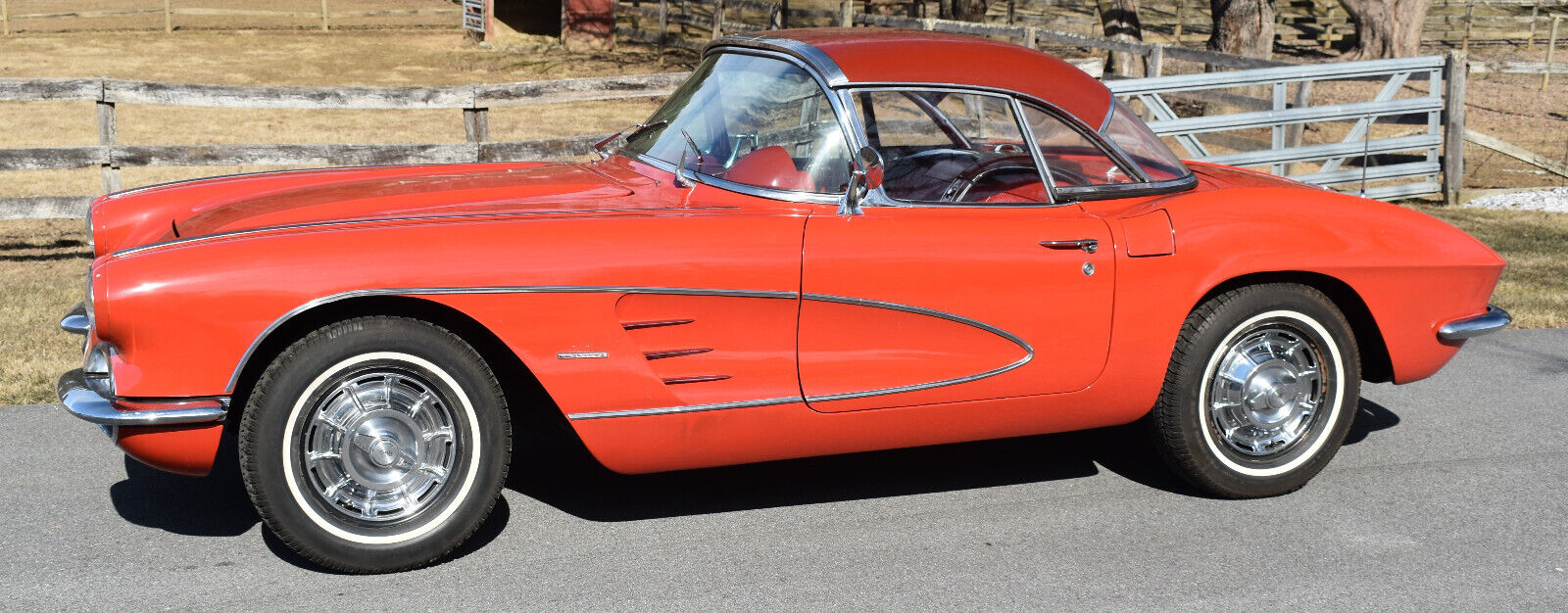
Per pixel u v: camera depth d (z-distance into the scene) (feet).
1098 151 12.81
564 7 81.35
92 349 10.71
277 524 10.49
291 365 10.19
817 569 11.28
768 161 11.76
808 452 12.04
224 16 99.66
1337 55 81.87
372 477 10.79
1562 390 17.46
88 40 82.69
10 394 16.05
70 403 10.28
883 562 11.45
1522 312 21.99
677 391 11.23
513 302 10.57
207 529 11.94
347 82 66.03
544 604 10.48
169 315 9.86
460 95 28.35
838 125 11.85
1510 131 52.90
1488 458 14.58
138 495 12.78
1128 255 12.17
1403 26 72.69
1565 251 28.40
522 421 12.56
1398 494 13.42
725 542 11.86
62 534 11.72
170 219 12.80
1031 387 12.24
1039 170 12.45
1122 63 62.90
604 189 12.21
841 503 12.95
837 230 11.47
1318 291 12.99
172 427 10.12
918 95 12.12
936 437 12.35
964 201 12.11
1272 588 11.02
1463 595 10.90
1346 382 13.25
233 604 10.34
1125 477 13.93
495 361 11.71
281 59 75.97
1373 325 13.39
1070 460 14.48
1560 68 35.76
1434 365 13.75
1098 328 12.24
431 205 11.51
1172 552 11.78
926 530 12.25
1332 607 10.62
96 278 9.93
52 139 46.65
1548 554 11.82
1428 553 11.82
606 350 10.92
